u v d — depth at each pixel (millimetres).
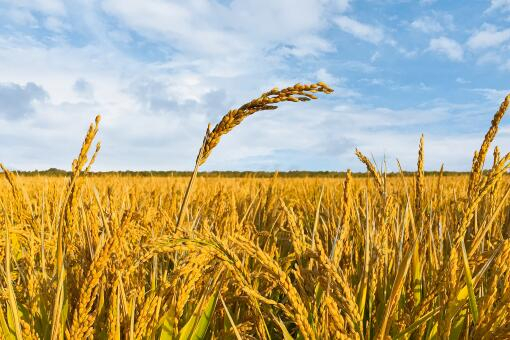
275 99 1305
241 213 4082
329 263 1164
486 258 1464
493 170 1407
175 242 1102
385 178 2148
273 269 1094
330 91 1229
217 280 1714
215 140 1551
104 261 1121
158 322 1523
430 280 1800
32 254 1862
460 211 2473
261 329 1409
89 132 1340
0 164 2773
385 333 1329
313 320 1429
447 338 1282
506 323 1104
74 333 1157
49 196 3334
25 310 1674
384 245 1981
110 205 2391
